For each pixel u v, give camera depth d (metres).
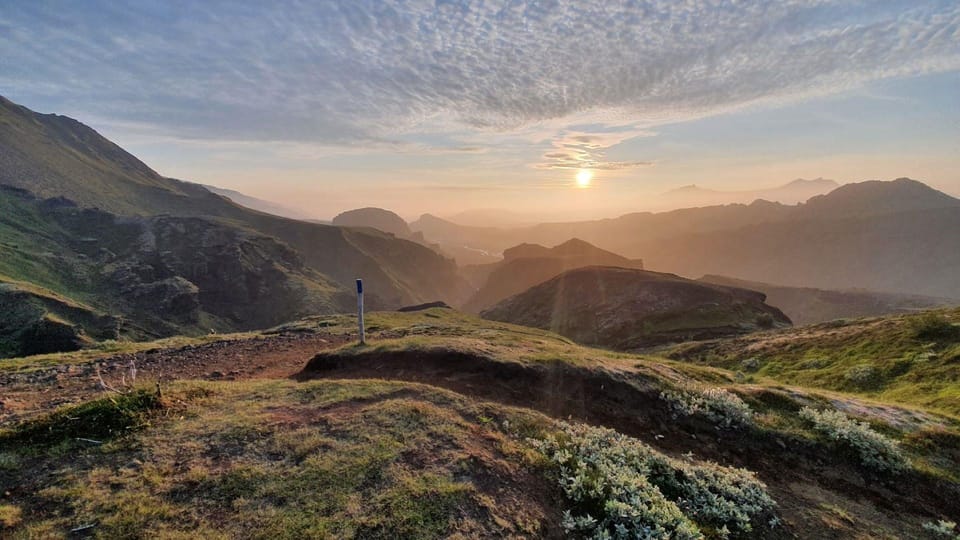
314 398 11.59
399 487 7.62
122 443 8.70
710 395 14.46
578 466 9.35
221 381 15.39
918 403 19.92
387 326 33.31
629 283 126.19
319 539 6.35
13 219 181.12
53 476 7.59
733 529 8.79
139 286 161.25
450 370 15.04
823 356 33.25
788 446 12.44
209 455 8.43
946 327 28.67
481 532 6.83
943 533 9.65
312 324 35.66
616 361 17.48
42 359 18.50
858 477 11.43
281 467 8.09
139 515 6.68
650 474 9.93
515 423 10.98
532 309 140.00
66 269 160.00
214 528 6.50
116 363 17.81
